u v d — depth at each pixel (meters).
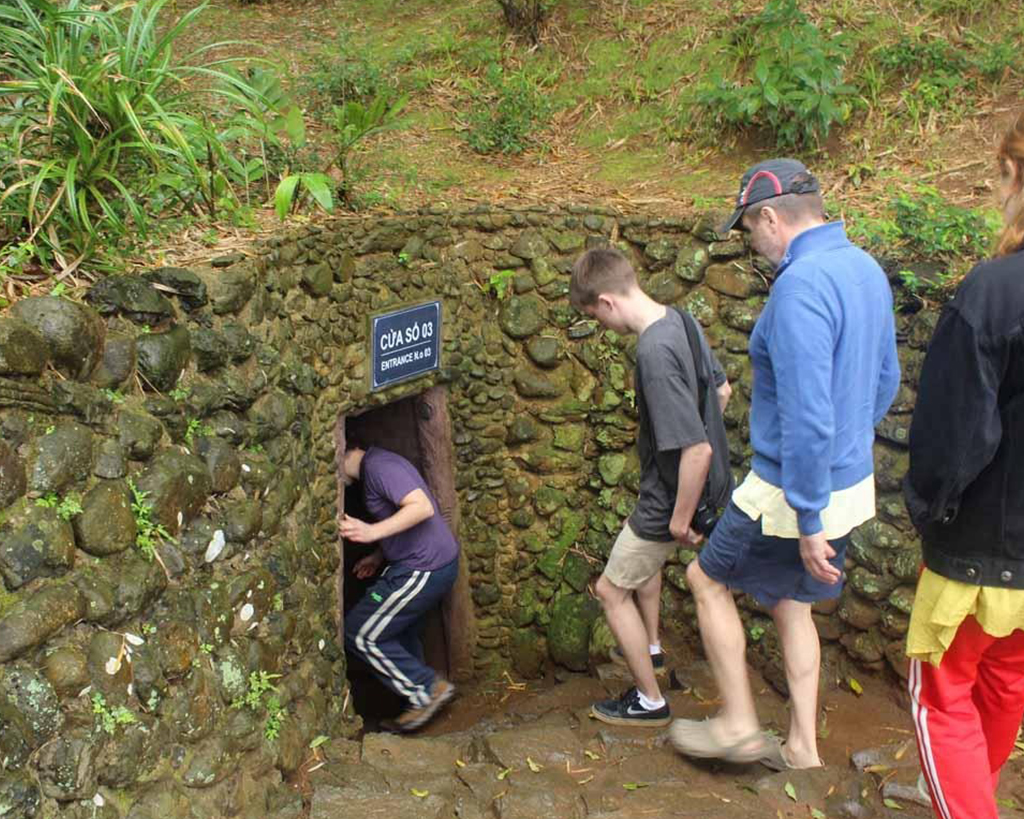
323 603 4.02
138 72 3.58
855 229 4.08
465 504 5.03
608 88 5.73
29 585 2.41
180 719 2.80
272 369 3.62
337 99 5.63
